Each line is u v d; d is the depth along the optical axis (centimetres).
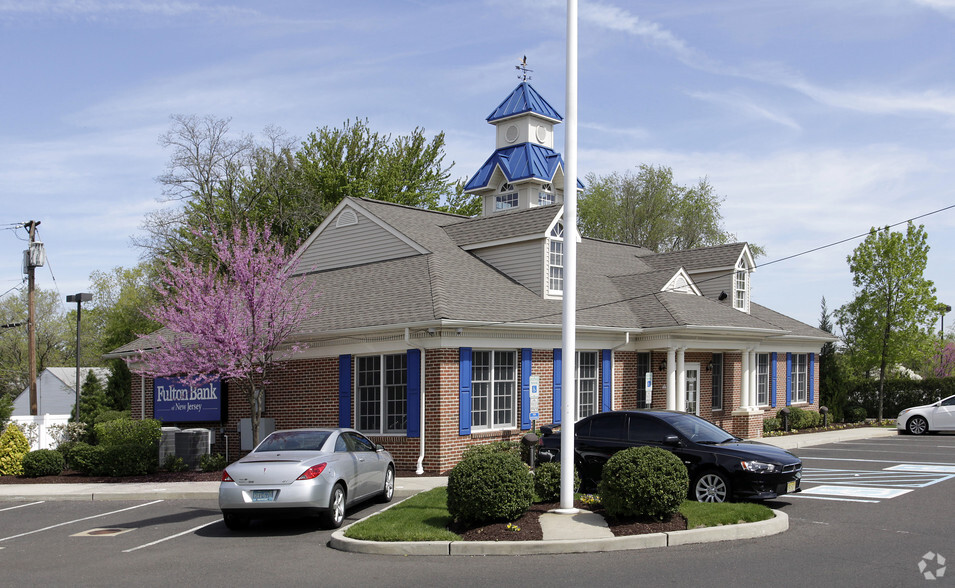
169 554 1125
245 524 1333
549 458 1391
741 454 1315
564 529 1113
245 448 2248
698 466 1341
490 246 2458
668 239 5503
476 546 1053
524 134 3306
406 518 1220
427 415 1919
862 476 1789
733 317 2670
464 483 1123
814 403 3516
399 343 1986
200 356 1944
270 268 2033
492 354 2041
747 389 2778
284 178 4325
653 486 1115
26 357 6731
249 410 2395
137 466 2059
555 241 2361
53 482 2031
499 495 1116
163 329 2756
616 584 873
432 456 1898
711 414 2695
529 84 3344
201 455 2198
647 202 5366
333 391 2147
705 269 3052
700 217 5400
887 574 896
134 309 5175
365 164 4469
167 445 2180
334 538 1134
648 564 962
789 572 908
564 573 930
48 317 6875
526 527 1120
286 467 1241
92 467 2083
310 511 1236
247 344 1925
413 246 2412
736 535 1105
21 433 2189
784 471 1298
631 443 1432
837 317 4097
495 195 3394
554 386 2175
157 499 1717
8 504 1738
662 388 2531
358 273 2481
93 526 1407
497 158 3328
